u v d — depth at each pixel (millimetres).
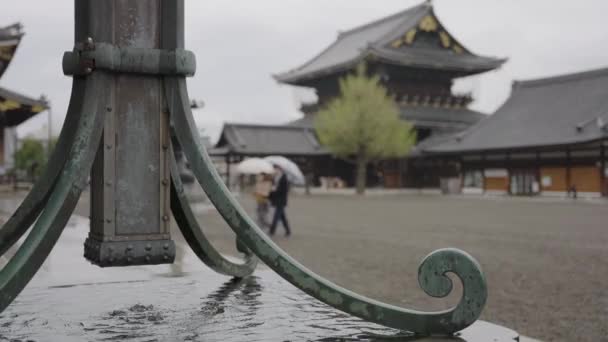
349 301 1936
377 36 60688
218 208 1991
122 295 2768
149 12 2158
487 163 47344
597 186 39781
